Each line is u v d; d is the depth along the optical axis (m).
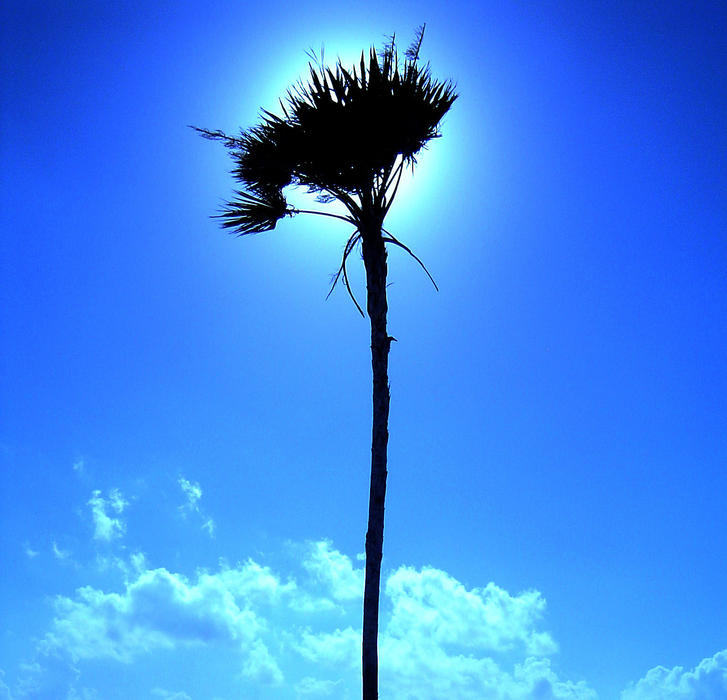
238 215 17.19
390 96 15.47
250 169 16.48
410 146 15.98
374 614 14.09
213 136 16.47
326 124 15.61
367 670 13.79
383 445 14.95
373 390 15.29
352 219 16.38
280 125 16.06
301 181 16.45
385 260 16.06
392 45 15.84
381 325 15.56
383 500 14.69
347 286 16.31
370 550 14.42
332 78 15.72
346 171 16.06
